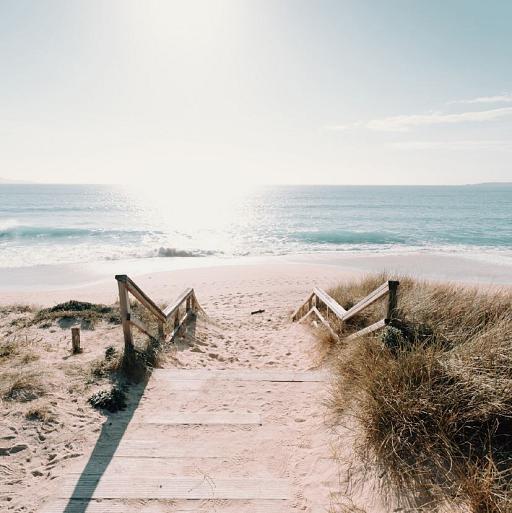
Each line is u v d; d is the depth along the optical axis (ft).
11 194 404.77
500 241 100.78
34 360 16.14
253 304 40.06
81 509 8.89
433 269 62.13
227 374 16.34
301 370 18.44
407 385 10.72
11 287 50.11
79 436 11.56
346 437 11.03
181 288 48.75
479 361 10.89
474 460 8.92
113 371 15.53
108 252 79.77
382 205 266.16
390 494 8.77
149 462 10.61
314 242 101.04
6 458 10.29
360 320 19.61
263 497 9.40
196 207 261.44
